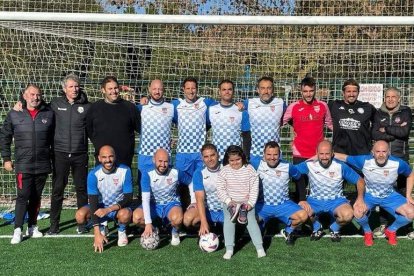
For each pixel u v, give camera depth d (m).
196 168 5.15
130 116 5.00
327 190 4.76
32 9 7.31
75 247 4.60
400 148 5.11
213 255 4.36
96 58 6.99
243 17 5.44
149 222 4.54
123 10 7.46
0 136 4.85
